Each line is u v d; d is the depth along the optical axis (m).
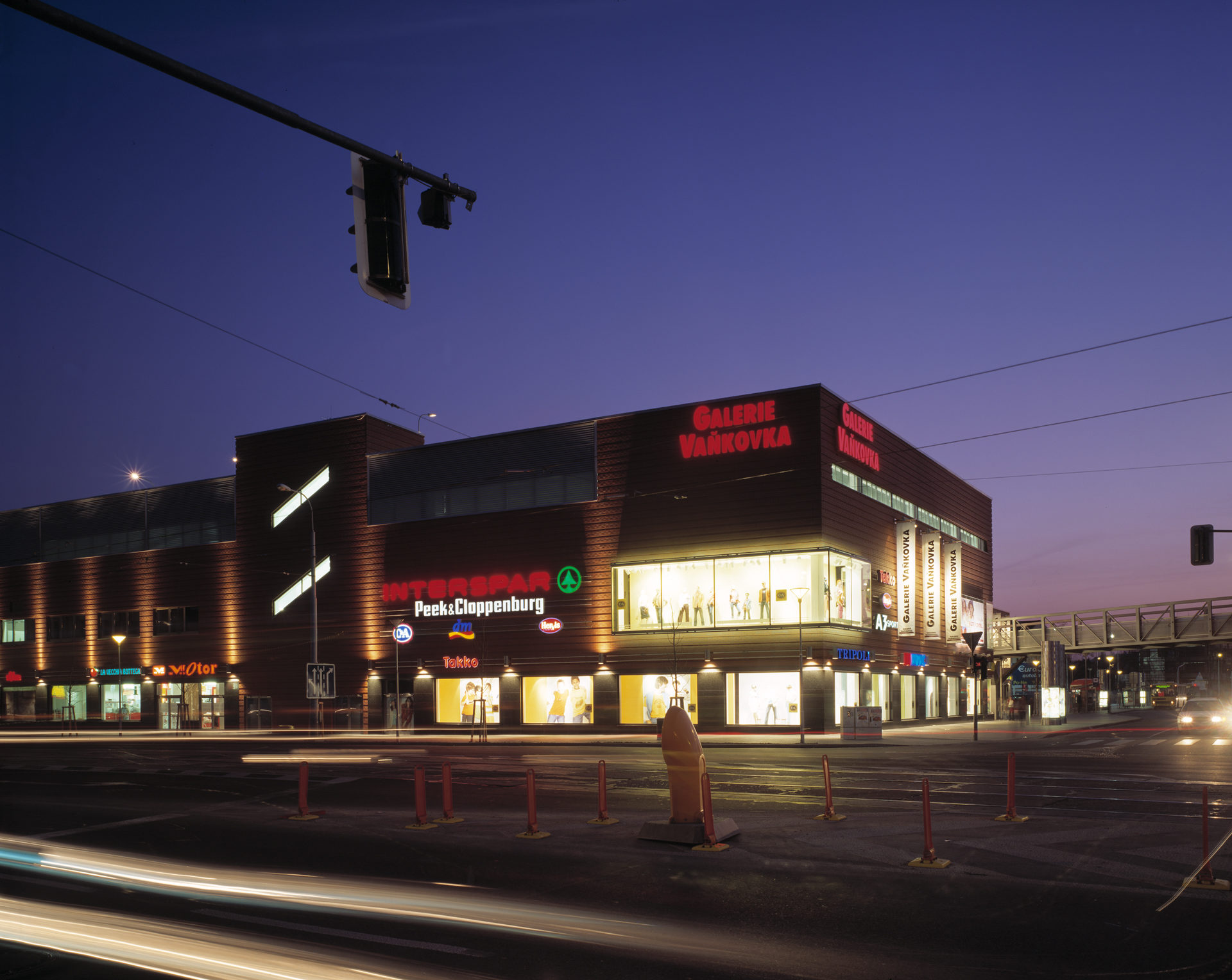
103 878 11.70
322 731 51.78
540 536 49.09
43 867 12.51
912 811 16.20
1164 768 23.59
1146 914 9.30
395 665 52.00
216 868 12.23
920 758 27.95
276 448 57.28
